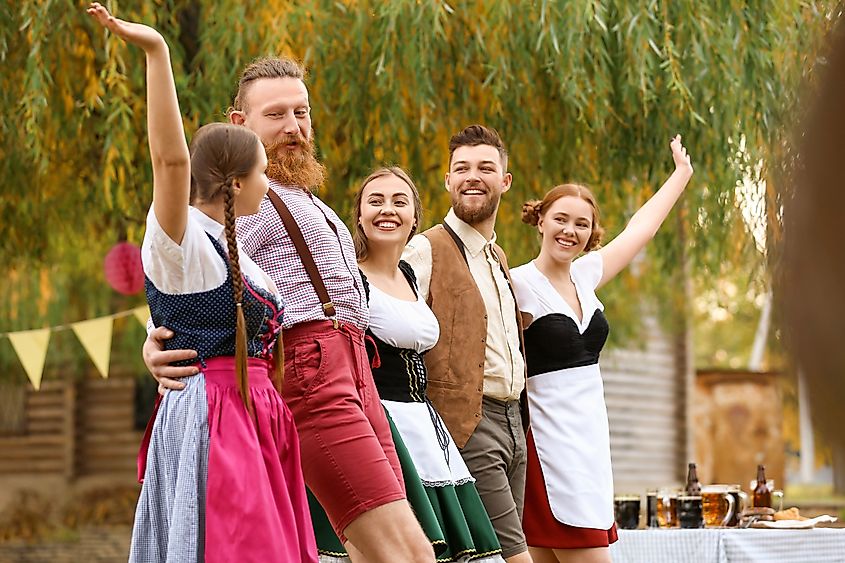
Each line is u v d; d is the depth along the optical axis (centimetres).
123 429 2125
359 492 383
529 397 533
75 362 1802
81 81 845
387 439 407
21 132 831
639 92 842
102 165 873
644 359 2086
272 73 420
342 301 397
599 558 520
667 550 588
